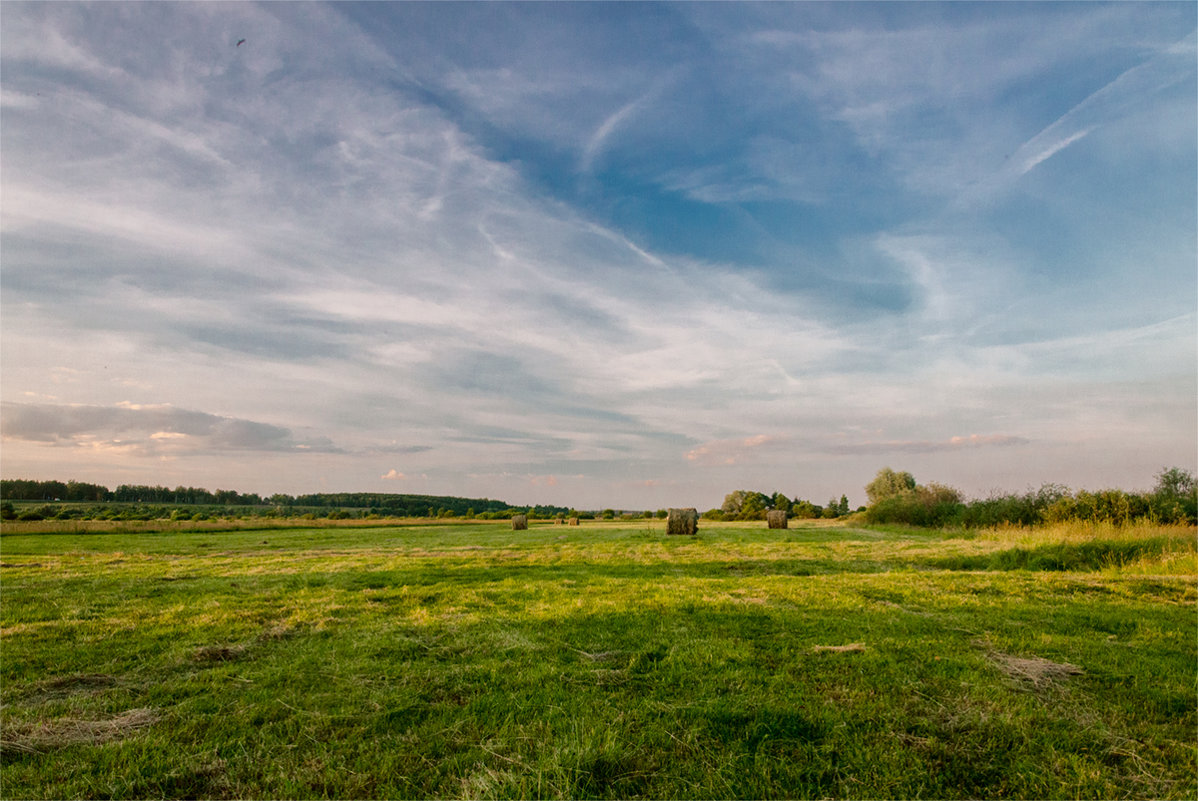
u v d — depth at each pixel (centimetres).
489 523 5419
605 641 664
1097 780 350
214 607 920
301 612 862
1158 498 2150
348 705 481
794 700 472
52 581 1257
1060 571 1326
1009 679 521
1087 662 566
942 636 670
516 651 629
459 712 463
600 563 1572
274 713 466
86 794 348
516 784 343
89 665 605
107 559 1852
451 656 620
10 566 1616
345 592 1069
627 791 344
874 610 821
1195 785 346
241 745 409
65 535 3456
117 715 469
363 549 2255
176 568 1530
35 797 345
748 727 418
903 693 488
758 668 556
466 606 901
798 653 601
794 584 1090
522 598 969
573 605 880
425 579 1245
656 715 448
